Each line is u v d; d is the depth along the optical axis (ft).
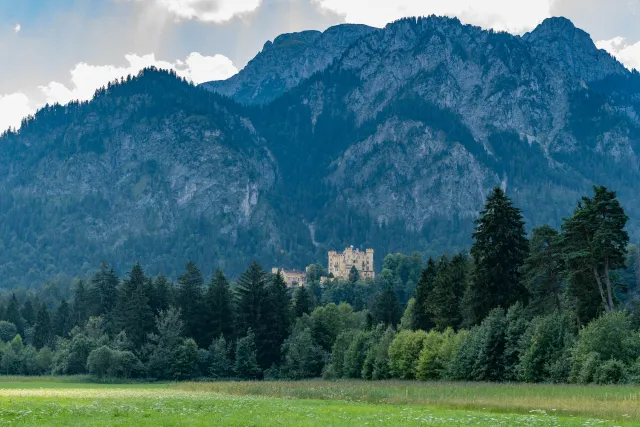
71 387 484.74
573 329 376.48
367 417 207.62
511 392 295.69
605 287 416.05
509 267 456.04
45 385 527.81
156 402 276.00
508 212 459.73
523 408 232.53
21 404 243.60
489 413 225.76
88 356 647.97
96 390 413.80
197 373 655.76
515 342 387.96
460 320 521.65
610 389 283.18
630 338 335.47
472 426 183.52
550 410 226.38
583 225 405.18
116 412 220.64
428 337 453.99
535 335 365.61
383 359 502.38
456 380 410.72
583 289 411.13
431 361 441.68
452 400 269.44
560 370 344.90
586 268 402.11
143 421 195.11
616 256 402.31
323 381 519.19
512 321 394.73
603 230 392.27
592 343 332.80
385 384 408.05
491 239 461.37
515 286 453.58
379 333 563.48
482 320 444.14
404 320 642.22
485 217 463.01
